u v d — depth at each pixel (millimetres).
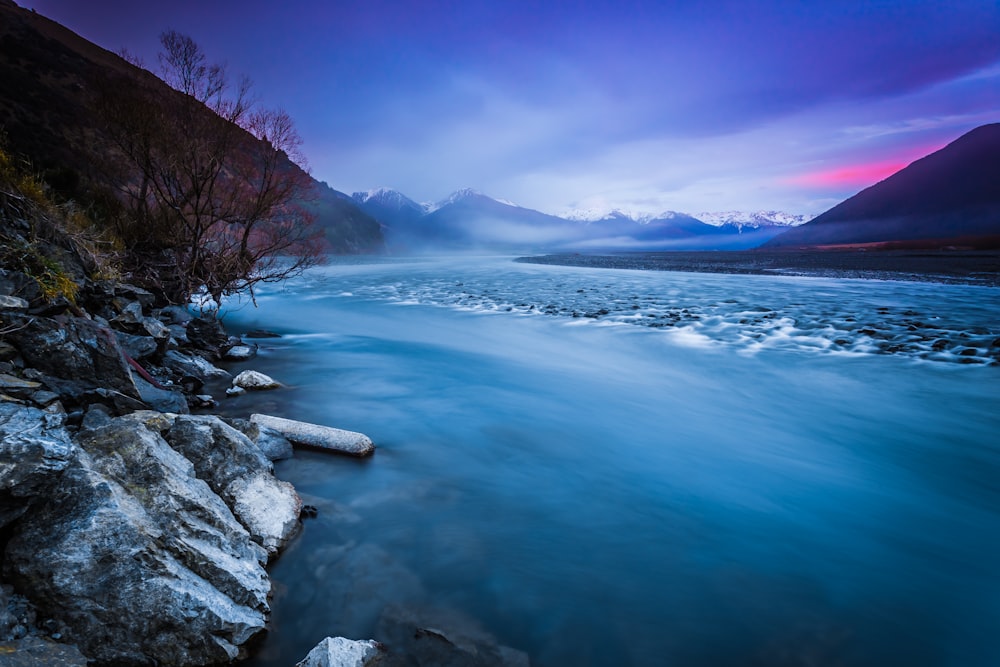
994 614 4430
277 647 3695
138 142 14969
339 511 5598
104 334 6672
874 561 5223
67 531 3367
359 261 95250
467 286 37125
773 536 5652
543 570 4824
